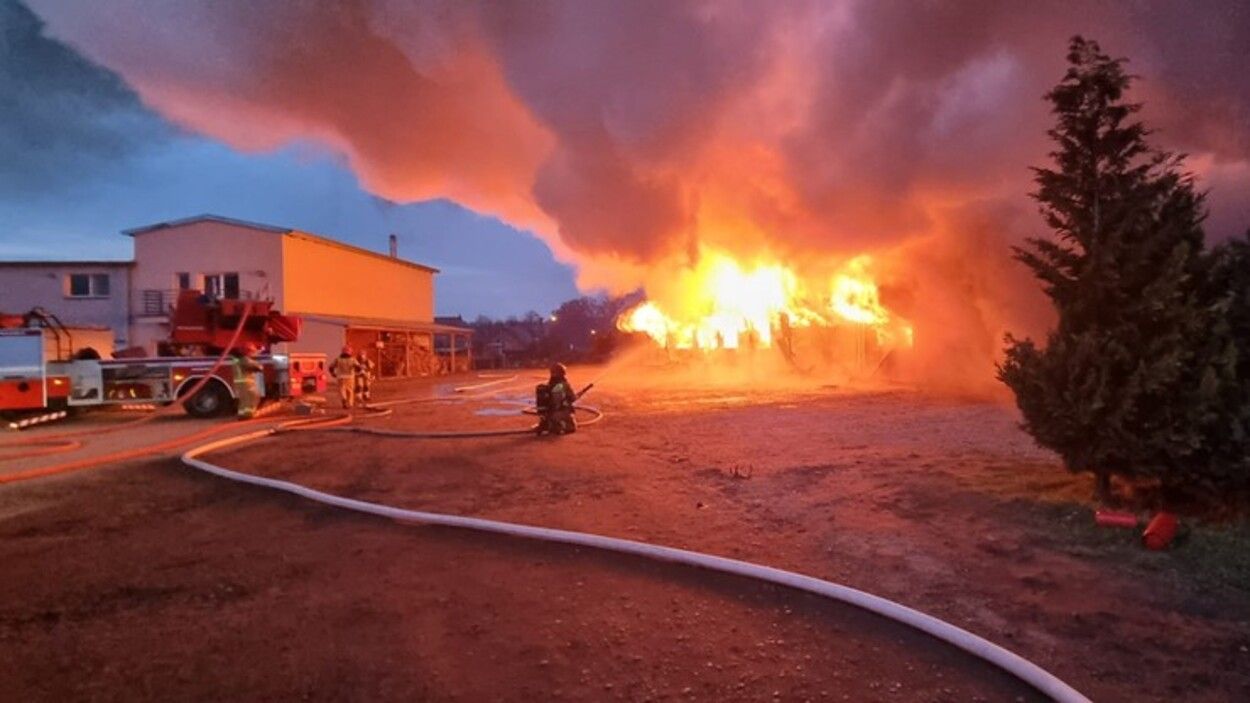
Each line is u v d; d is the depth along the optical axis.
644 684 3.33
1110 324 5.75
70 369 15.55
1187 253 5.31
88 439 12.54
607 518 6.33
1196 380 5.32
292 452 10.54
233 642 3.85
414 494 7.50
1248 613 3.99
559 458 9.48
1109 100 6.12
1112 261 5.57
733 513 6.40
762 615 4.14
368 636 3.90
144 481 8.41
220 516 6.70
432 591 4.60
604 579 4.79
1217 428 5.21
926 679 3.35
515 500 7.13
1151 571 4.60
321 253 34.56
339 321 32.47
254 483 8.10
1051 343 5.91
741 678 3.38
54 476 8.76
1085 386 5.56
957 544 5.25
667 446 10.20
